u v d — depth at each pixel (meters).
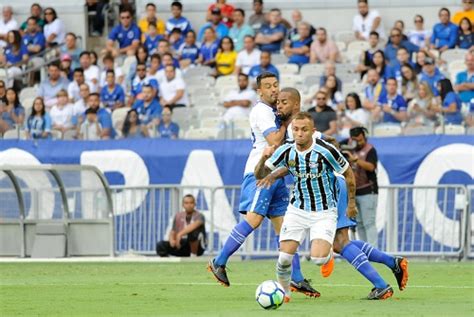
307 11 74.38
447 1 72.62
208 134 58.62
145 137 58.53
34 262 50.22
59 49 74.38
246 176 30.34
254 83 64.12
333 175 27.50
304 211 27.48
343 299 29.67
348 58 68.75
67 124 62.88
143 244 54.88
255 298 29.47
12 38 74.19
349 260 29.48
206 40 69.94
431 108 55.88
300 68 66.81
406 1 72.88
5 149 59.47
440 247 51.28
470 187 50.88
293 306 27.38
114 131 59.16
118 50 72.12
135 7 77.00
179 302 29.25
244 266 45.75
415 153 53.00
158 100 64.25
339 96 60.50
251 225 29.98
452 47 66.44
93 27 78.25
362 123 54.97
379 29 70.31
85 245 54.06
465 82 59.88
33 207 54.38
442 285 35.12
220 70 68.38
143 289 33.97
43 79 72.38
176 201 54.47
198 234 51.91
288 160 27.42
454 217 51.09
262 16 70.94
